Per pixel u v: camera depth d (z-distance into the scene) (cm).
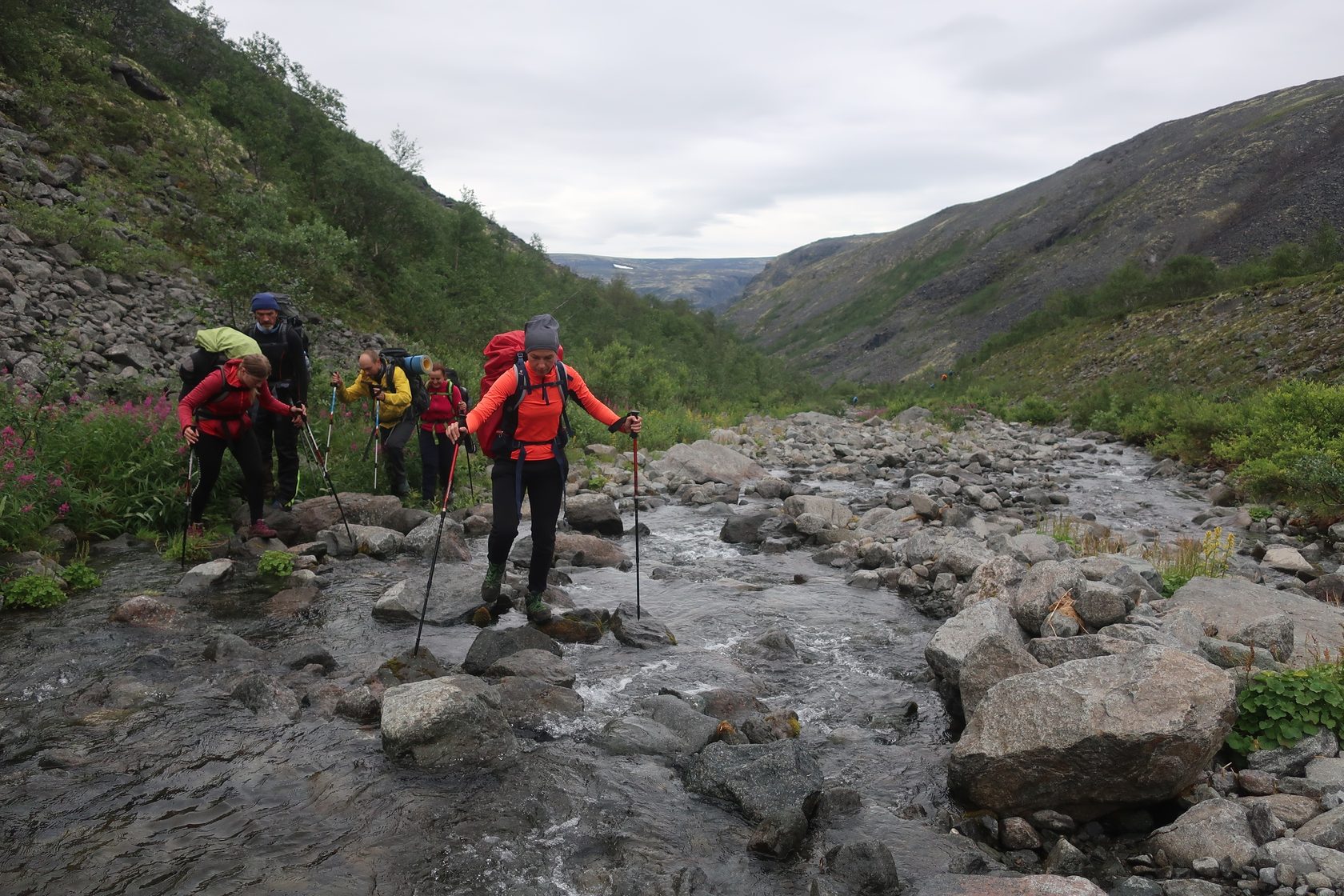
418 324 2250
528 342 539
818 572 801
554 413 554
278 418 816
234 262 1514
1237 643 490
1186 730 338
